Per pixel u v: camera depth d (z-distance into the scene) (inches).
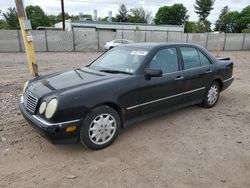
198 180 118.7
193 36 1190.9
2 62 552.7
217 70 217.2
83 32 972.6
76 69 183.9
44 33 911.0
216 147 151.1
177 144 153.5
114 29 1798.7
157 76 158.1
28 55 310.8
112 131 149.1
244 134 170.6
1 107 211.9
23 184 113.4
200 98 209.8
